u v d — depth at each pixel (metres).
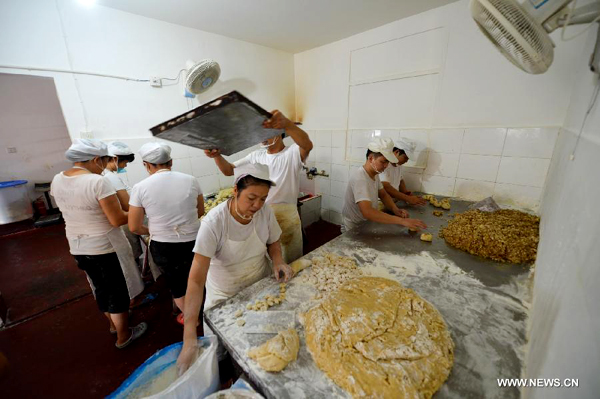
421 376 0.58
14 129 3.64
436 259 1.16
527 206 1.80
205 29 2.30
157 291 2.11
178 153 2.38
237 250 1.02
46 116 3.82
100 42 1.83
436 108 2.10
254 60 2.76
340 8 1.95
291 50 2.99
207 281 1.15
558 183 1.04
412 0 1.83
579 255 0.45
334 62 2.75
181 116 0.74
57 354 1.53
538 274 0.88
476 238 1.22
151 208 1.37
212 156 1.39
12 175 3.74
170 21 2.11
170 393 0.59
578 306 0.37
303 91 3.17
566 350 0.37
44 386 1.34
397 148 1.95
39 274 2.33
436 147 2.15
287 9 1.94
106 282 1.42
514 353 0.66
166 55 2.16
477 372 0.61
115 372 1.42
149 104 2.13
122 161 1.79
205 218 0.94
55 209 4.00
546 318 0.56
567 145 1.09
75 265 2.47
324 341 0.68
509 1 0.64
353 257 1.18
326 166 3.18
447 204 1.89
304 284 0.97
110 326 1.72
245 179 0.87
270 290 0.93
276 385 0.59
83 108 1.83
